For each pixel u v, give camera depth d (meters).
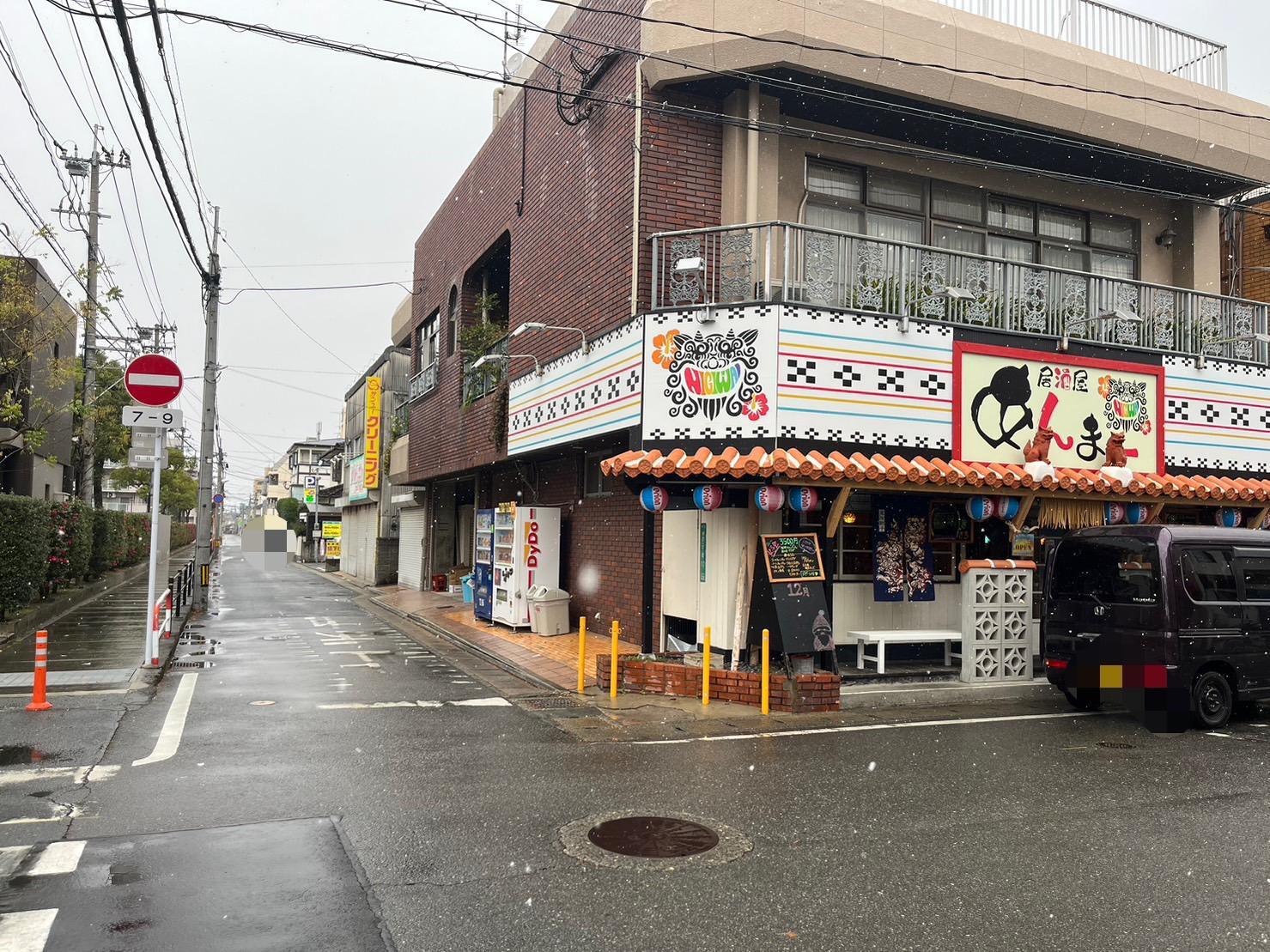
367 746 7.64
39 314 18.48
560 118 14.71
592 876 4.73
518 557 15.70
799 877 4.75
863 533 11.47
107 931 3.99
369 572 33.06
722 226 12.11
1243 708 10.50
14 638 13.73
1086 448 12.26
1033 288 12.37
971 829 5.59
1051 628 10.05
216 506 68.75
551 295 15.04
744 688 9.77
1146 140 13.52
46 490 27.80
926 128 13.20
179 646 14.05
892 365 11.19
